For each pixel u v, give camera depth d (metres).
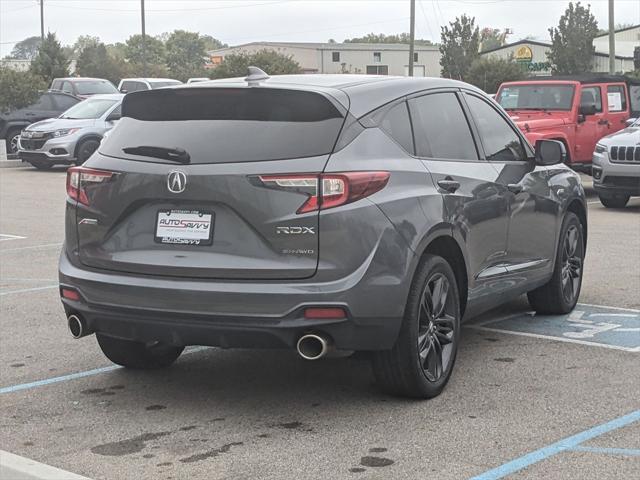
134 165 5.54
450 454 4.93
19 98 28.03
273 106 5.45
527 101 18.80
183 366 6.71
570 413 5.56
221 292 5.21
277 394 6.02
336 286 5.17
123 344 6.34
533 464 4.77
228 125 5.48
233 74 44.12
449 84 6.63
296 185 5.21
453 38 69.56
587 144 18.44
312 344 5.23
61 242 12.89
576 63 66.38
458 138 6.48
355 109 5.54
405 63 102.56
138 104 5.77
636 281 9.55
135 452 5.03
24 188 20.69
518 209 6.94
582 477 4.59
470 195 6.25
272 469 4.75
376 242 5.30
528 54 82.38
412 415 5.56
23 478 4.46
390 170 5.53
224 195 5.27
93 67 78.00
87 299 5.62
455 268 6.23
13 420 5.58
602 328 7.64
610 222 14.27
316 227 5.18
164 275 5.40
